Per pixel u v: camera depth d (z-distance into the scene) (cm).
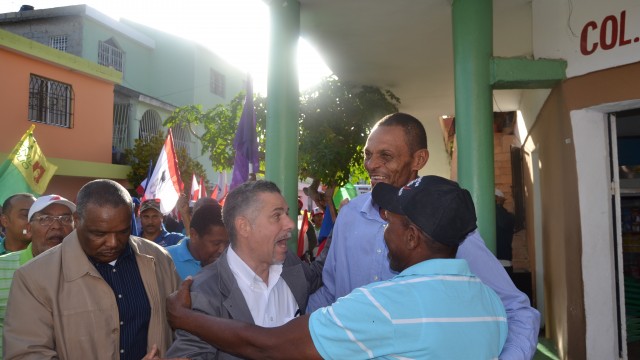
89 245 230
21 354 217
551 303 591
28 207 355
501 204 733
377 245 236
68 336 225
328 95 697
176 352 199
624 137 729
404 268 176
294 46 494
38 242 297
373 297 158
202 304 197
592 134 430
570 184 453
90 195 229
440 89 770
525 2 493
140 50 2222
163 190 598
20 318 222
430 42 592
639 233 714
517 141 856
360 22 537
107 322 231
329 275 261
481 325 161
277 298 230
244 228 215
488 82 445
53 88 1412
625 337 426
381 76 712
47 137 1385
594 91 421
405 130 243
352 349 158
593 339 426
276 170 484
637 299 647
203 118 934
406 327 153
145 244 264
